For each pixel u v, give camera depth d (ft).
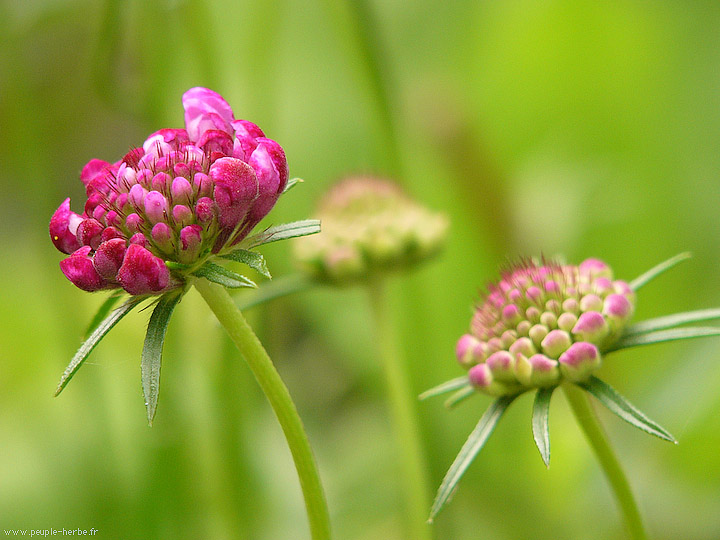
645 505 1.10
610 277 0.94
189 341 1.11
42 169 1.11
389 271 1.07
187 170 0.88
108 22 1.07
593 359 0.90
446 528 1.09
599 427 0.92
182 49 1.09
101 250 0.87
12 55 1.10
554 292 0.92
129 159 0.89
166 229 0.87
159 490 1.10
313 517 0.88
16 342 1.26
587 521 1.11
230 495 1.08
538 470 1.13
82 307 1.17
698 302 1.26
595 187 1.25
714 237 1.31
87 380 1.10
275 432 1.20
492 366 0.91
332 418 1.28
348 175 1.13
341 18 1.14
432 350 1.22
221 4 1.12
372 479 1.17
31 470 1.14
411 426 1.06
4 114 1.12
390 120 1.14
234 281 0.86
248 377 1.10
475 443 0.90
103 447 1.11
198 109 0.90
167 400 1.10
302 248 1.07
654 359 1.20
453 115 1.24
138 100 1.09
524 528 1.12
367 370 1.30
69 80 1.32
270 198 0.88
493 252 1.21
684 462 1.10
